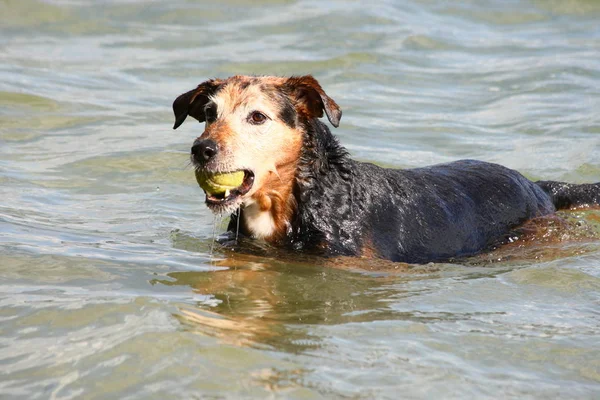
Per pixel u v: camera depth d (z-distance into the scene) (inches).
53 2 1053.2
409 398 299.7
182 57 905.5
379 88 824.3
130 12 1045.8
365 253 453.4
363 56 907.4
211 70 864.3
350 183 466.6
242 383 305.6
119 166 617.3
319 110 464.8
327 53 912.3
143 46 943.0
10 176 584.4
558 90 814.5
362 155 646.5
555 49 948.0
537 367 327.9
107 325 350.0
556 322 370.6
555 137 693.9
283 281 416.8
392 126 723.4
